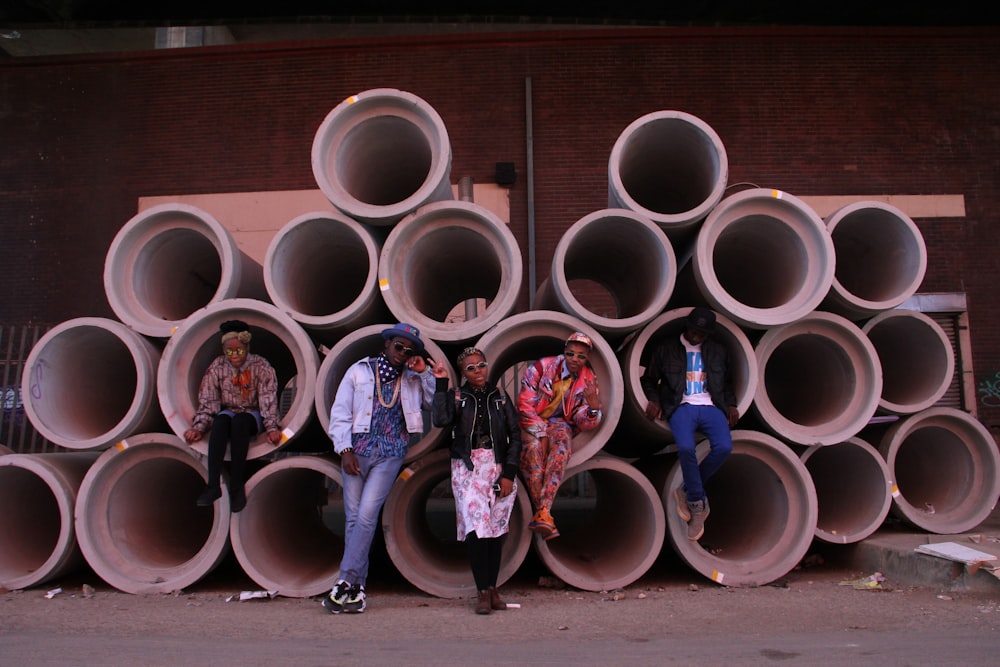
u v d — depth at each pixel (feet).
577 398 15.88
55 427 17.11
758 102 40.16
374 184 20.65
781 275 19.11
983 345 38.58
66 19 42.09
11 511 18.02
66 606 14.87
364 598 14.32
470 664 10.14
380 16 41.55
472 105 40.32
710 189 18.98
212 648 11.18
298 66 40.96
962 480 19.80
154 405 17.39
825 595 15.40
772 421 17.65
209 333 17.29
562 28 45.91
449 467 16.87
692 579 17.78
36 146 41.14
